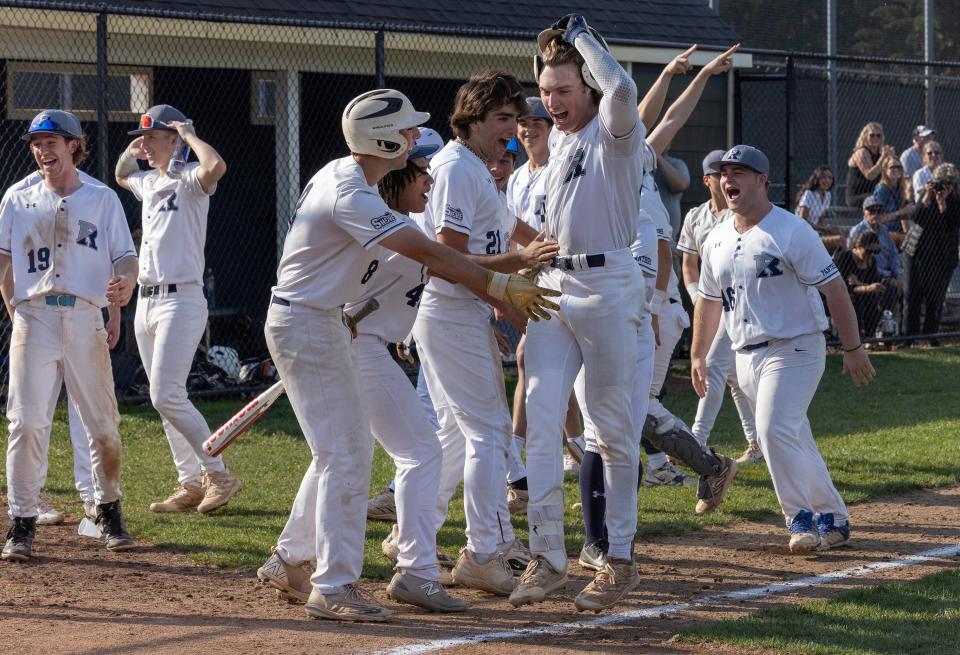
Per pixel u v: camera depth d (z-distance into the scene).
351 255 14.74
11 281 19.25
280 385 17.23
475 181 16.44
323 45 40.19
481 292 14.69
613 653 14.31
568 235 15.65
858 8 53.72
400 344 18.70
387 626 15.38
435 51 42.28
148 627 15.16
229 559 18.70
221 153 41.75
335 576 15.57
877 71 53.91
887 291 45.69
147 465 26.08
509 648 14.45
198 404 33.41
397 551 18.20
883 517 22.11
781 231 19.22
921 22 55.59
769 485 24.67
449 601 16.12
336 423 15.20
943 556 19.27
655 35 47.50
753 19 52.22
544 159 20.39
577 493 23.58
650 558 19.20
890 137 54.53
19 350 18.94
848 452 27.84
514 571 18.20
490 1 45.06
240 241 42.25
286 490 23.89
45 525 21.20
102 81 31.55
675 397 36.59
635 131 15.13
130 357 33.25
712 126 49.19
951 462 26.73
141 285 22.06
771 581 17.81
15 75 37.03
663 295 22.52
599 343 15.67
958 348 46.34
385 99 14.78
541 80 15.64
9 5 29.61
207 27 37.59
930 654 14.15
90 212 19.22
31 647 14.23
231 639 14.62
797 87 51.50
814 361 19.52
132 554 19.27
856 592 16.81
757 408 19.72
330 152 43.72
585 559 18.00
